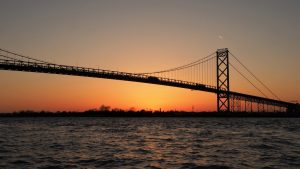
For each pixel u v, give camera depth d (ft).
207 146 110.42
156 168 73.15
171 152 96.63
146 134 167.84
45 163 79.20
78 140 134.72
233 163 78.18
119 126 254.88
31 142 126.31
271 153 92.73
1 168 73.82
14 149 104.42
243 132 177.06
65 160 83.10
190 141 127.75
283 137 144.36
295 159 82.53
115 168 73.10
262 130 195.00
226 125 260.42
